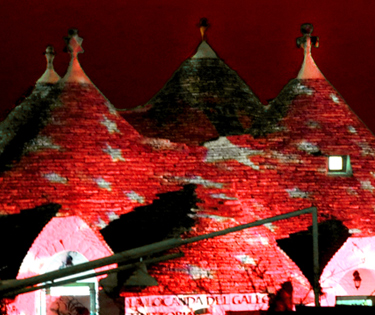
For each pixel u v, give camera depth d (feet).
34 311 93.20
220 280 92.27
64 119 102.78
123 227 97.96
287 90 109.40
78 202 97.91
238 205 97.60
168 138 110.11
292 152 104.99
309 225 100.63
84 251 95.81
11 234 95.55
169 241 68.85
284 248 99.60
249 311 92.27
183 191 100.94
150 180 101.86
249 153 104.83
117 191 99.96
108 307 91.76
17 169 99.55
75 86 104.99
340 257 97.91
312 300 94.94
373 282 99.09
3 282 64.75
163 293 91.45
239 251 94.02
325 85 108.78
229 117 112.47
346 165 104.53
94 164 100.73
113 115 104.94
